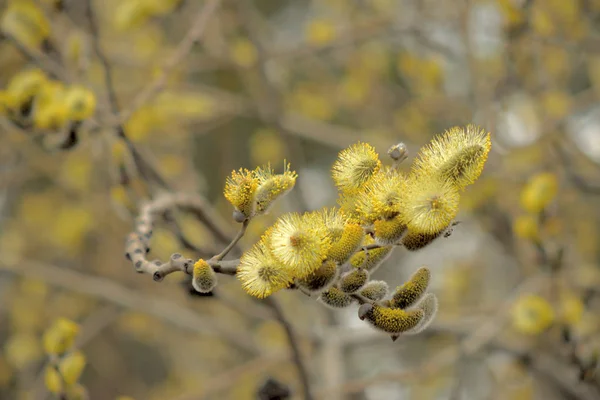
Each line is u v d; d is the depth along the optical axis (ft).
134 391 24.22
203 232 12.17
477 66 15.42
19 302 21.49
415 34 16.66
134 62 16.63
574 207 19.45
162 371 27.04
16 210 24.02
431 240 4.57
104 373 24.22
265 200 4.90
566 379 12.51
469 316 16.26
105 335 24.36
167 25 20.42
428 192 4.44
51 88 8.96
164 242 11.04
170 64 10.57
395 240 4.51
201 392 12.53
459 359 12.34
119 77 18.01
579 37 15.24
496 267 22.33
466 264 20.97
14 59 14.58
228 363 21.70
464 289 20.49
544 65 16.17
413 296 4.77
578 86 21.88
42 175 20.93
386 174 4.82
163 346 23.47
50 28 10.69
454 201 4.46
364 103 20.48
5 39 10.22
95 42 10.13
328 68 21.57
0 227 22.95
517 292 12.70
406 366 21.79
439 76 17.37
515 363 12.99
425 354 21.43
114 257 20.49
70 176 18.72
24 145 17.93
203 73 22.89
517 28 13.30
